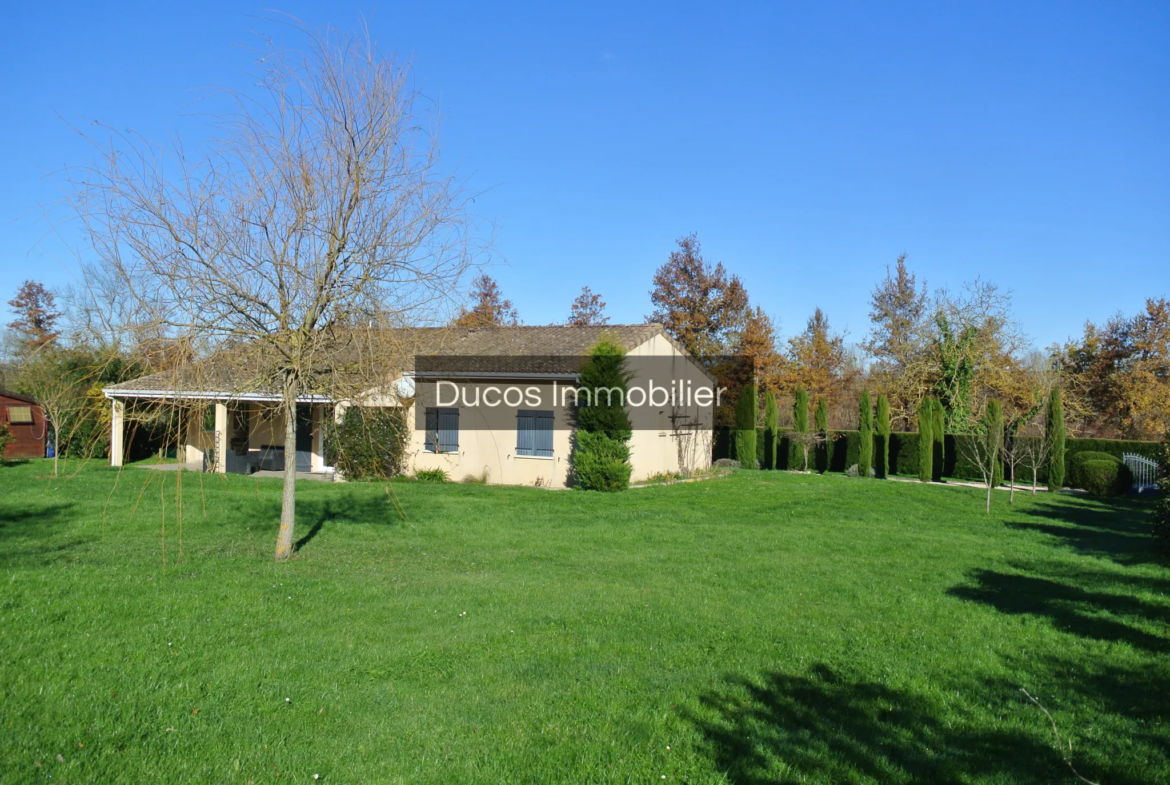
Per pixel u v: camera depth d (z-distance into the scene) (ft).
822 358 131.95
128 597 24.40
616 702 17.08
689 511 49.88
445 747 14.66
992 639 22.57
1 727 14.61
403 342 30.89
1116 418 114.42
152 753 13.98
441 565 31.63
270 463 76.95
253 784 13.04
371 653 19.89
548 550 35.58
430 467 69.36
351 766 13.80
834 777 13.88
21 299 71.46
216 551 32.78
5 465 70.90
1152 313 114.11
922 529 45.57
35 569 28.17
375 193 29.68
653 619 23.97
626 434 60.75
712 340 124.67
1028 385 100.63
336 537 37.19
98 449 74.49
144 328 26.50
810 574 31.27
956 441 85.46
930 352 104.22
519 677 18.57
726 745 15.07
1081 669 20.03
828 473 90.74
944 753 14.94
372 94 29.50
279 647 20.07
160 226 26.76
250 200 28.22
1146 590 29.17
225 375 28.43
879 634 22.90
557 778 13.61
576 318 138.92
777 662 20.17
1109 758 14.75
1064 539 43.11
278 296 29.07
